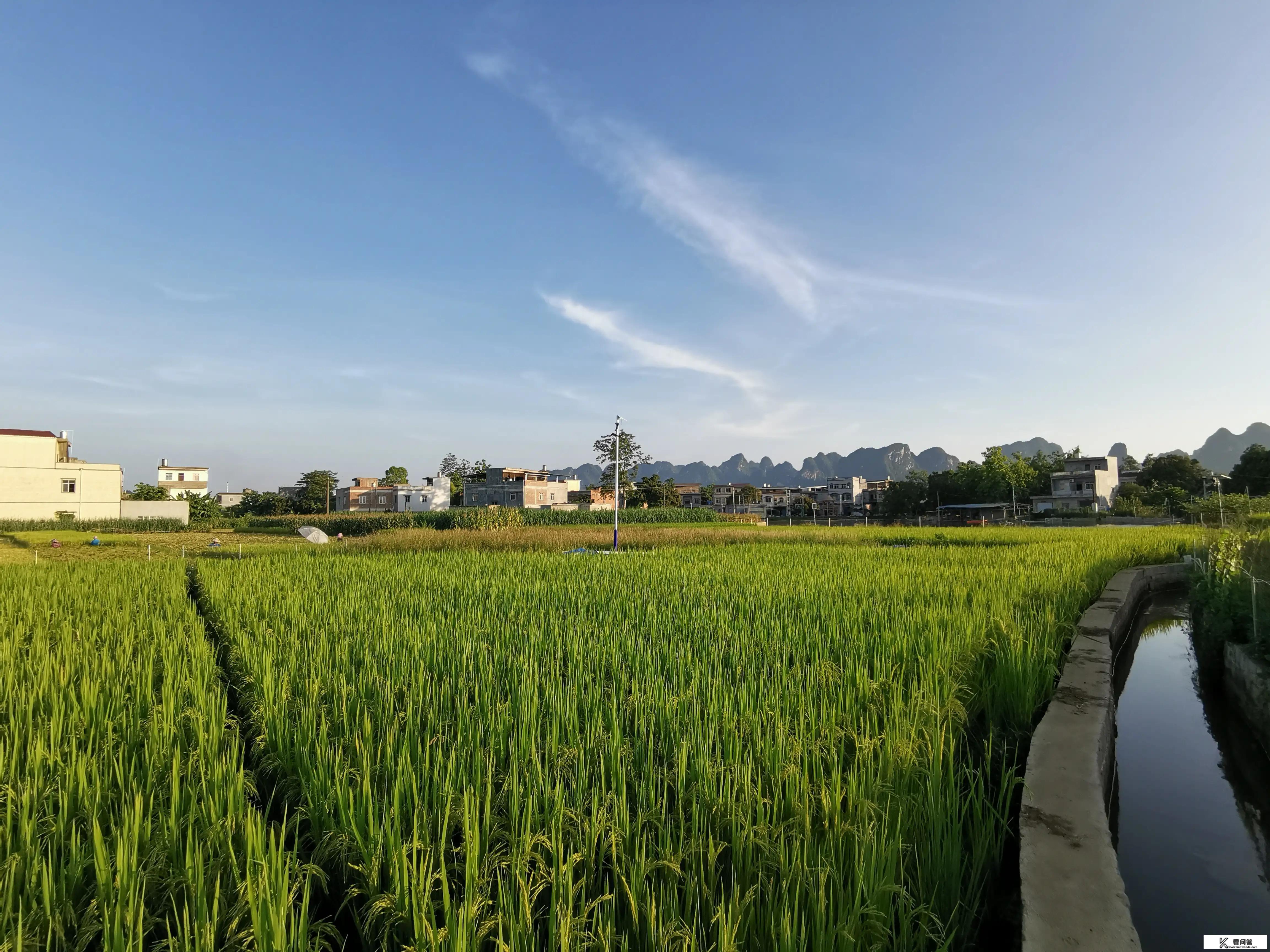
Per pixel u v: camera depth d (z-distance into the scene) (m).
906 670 6.02
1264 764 5.88
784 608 9.29
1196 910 3.71
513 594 11.12
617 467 28.44
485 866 2.99
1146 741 6.51
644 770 3.93
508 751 4.39
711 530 35.75
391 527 50.78
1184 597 15.19
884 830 3.15
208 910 2.77
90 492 55.59
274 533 53.00
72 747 4.27
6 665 6.62
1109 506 71.81
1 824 3.46
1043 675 6.35
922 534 31.59
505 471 78.25
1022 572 12.72
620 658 6.57
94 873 3.15
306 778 4.07
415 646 6.99
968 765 4.45
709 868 3.06
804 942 2.54
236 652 7.18
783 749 4.03
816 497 112.06
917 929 2.88
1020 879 3.18
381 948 2.77
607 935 2.57
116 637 8.19
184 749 4.46
